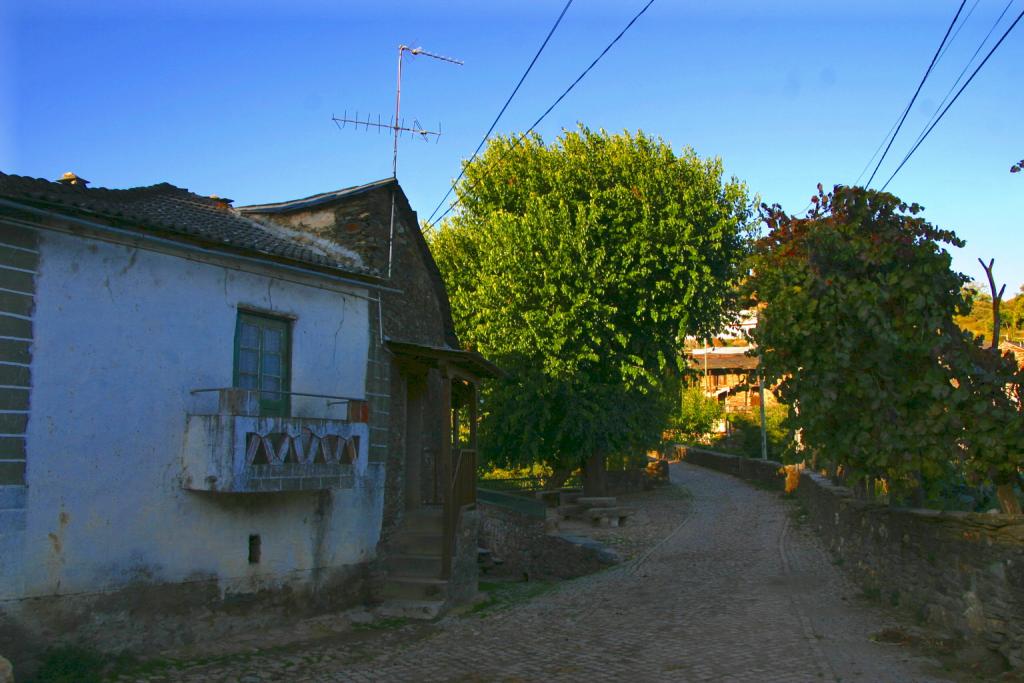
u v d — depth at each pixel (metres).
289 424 9.91
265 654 9.29
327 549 11.41
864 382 8.82
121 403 8.84
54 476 8.18
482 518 19.39
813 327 8.96
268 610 10.40
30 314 8.07
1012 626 7.48
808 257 9.35
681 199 24.33
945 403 8.42
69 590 8.23
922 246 8.82
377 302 12.84
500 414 25.20
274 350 10.93
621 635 10.02
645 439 26.94
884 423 8.95
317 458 10.38
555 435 25.22
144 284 9.19
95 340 8.64
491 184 26.27
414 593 12.49
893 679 7.30
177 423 9.41
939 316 8.55
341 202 13.38
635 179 24.22
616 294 24.28
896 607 10.45
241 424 9.25
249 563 10.20
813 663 7.97
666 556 17.45
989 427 8.12
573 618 11.42
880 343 8.71
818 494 18.80
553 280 23.38
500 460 26.89
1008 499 8.27
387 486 13.16
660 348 25.28
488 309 23.91
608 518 23.47
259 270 10.63
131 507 8.86
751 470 34.69
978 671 7.45
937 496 9.20
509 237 23.77
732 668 8.02
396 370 13.84
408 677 8.38
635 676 8.00
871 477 10.35
